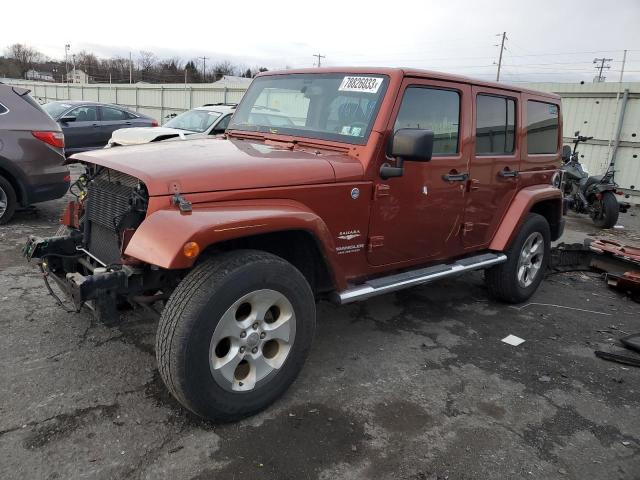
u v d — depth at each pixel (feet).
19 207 21.83
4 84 20.99
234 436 8.96
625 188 41.55
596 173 42.73
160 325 8.50
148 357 11.35
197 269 8.70
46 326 12.48
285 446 8.80
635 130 40.47
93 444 8.52
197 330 8.26
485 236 14.83
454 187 13.03
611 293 18.34
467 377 11.62
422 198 12.19
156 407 9.61
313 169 10.08
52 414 9.21
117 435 8.78
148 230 8.21
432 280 12.96
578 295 17.90
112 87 97.60
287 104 12.77
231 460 8.37
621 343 13.93
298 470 8.26
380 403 10.32
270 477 8.07
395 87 11.08
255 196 9.25
